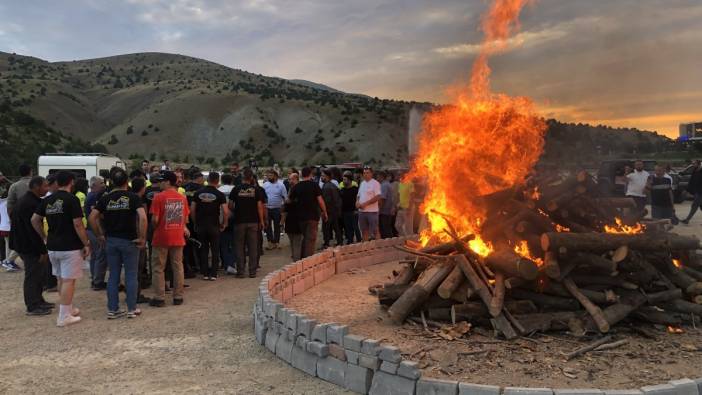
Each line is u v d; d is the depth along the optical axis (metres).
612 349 5.12
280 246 14.30
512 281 5.80
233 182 13.34
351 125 153.75
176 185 7.94
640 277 5.88
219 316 7.07
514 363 4.77
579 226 6.64
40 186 7.36
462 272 6.06
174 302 7.77
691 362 4.77
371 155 136.75
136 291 7.16
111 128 179.62
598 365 4.70
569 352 5.03
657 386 3.94
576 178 6.68
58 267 6.89
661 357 4.90
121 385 4.66
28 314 7.27
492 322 5.61
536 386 4.25
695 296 6.08
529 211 6.57
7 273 10.59
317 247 13.80
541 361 4.81
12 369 5.10
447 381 4.08
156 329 6.47
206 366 5.13
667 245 6.01
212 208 9.48
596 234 5.79
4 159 52.25
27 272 7.28
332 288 8.48
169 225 7.66
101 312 7.40
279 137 155.25
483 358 4.90
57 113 168.50
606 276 5.96
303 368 4.98
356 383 4.48
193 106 171.62
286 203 10.48
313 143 147.25
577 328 5.50
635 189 13.02
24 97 167.00
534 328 5.52
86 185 10.52
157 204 7.65
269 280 6.81
